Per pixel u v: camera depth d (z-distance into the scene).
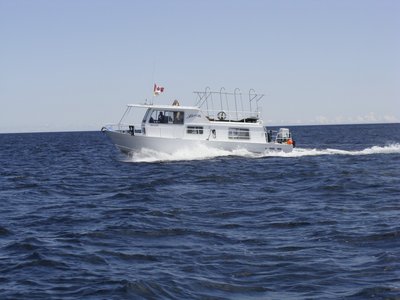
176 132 44.34
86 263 15.40
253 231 19.19
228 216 22.16
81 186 33.69
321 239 17.64
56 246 17.30
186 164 42.62
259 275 14.11
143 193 29.00
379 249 16.12
